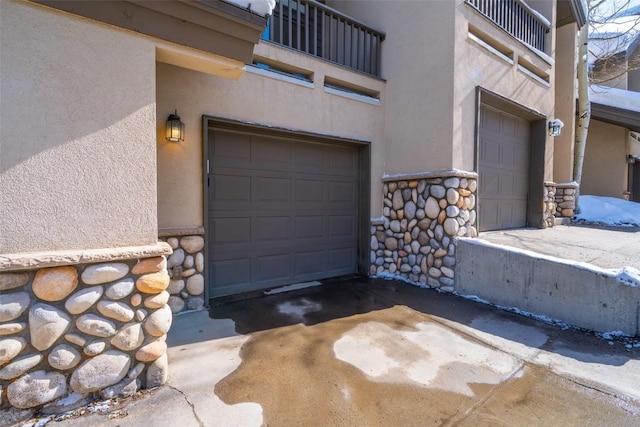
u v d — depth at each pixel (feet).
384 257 17.22
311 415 6.22
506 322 10.92
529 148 20.59
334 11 15.40
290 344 9.18
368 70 17.15
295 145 15.14
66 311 5.93
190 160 11.64
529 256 11.63
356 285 15.28
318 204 16.02
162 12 6.67
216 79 12.06
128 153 6.57
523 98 18.15
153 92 6.88
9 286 5.46
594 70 33.45
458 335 9.88
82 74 6.08
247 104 12.77
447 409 6.42
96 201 6.24
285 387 7.09
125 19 6.37
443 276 14.47
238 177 13.52
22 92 5.58
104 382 6.29
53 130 5.83
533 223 20.12
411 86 15.89
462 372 7.77
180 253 11.51
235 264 13.65
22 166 5.59
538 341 9.47
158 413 6.15
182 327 10.34
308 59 14.48
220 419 6.06
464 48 14.61
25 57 5.60
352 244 17.34
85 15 6.01
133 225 6.66
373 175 16.90
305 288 14.70
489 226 17.85
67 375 5.99
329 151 16.25
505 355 8.62
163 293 7.06
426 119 15.17
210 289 13.03
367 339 9.54
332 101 15.26
